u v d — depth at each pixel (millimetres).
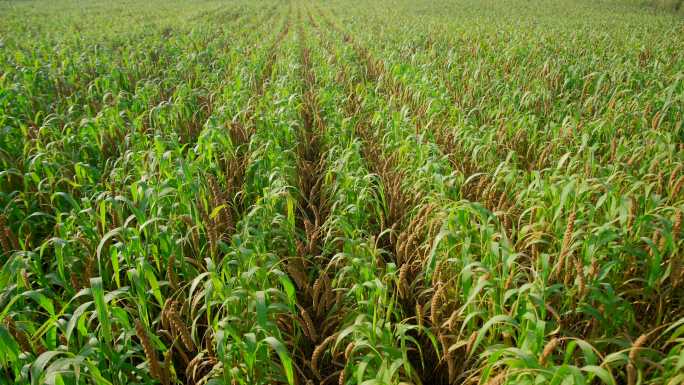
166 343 3559
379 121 8008
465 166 6098
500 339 3352
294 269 3879
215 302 3070
